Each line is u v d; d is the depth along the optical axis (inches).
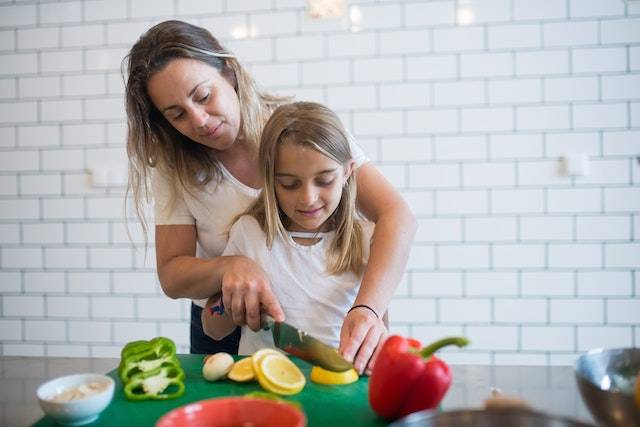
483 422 22.8
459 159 73.8
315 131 37.2
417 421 22.1
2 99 81.2
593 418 25.2
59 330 81.4
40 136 80.8
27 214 81.4
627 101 71.0
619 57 70.9
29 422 29.6
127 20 78.6
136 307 80.2
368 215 45.4
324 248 43.6
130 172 46.8
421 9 73.5
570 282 72.7
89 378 30.7
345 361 32.0
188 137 43.6
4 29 80.4
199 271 40.9
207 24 77.2
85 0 79.0
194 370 36.1
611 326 72.3
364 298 37.5
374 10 74.3
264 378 31.6
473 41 72.9
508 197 73.2
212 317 44.4
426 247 74.7
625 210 71.6
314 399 31.0
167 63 36.9
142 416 29.2
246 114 43.3
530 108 72.4
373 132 75.0
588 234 72.2
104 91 79.5
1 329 82.3
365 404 30.3
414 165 74.6
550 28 71.7
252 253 43.6
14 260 81.7
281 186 39.2
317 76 75.6
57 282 81.2
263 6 76.0
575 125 71.9
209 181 44.9
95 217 80.4
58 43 79.8
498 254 73.7
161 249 46.1
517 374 35.0
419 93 74.1
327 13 75.0
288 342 35.9
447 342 27.9
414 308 75.3
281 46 76.0
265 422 24.3
